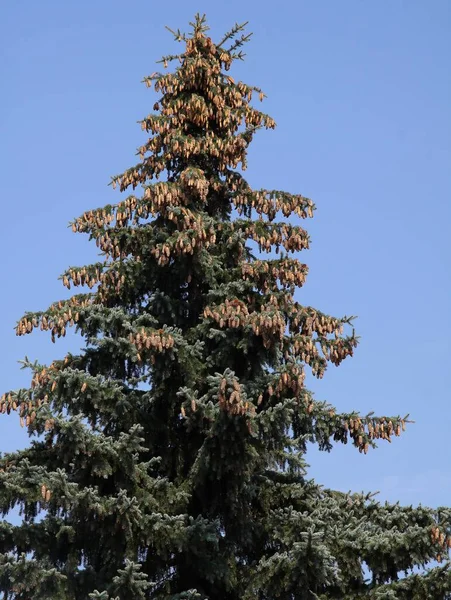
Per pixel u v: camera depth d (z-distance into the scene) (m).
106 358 20.70
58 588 17.92
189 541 19.06
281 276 20.92
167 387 21.22
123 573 17.52
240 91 24.25
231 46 24.86
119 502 18.16
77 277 21.41
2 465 19.66
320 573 17.91
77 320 20.44
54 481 17.52
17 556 18.38
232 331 20.23
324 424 20.47
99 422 20.23
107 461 18.73
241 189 23.92
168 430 21.38
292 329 20.72
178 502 19.92
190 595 18.75
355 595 19.22
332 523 19.83
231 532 20.47
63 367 20.61
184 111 23.50
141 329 19.52
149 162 23.31
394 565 19.36
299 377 18.94
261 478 21.09
